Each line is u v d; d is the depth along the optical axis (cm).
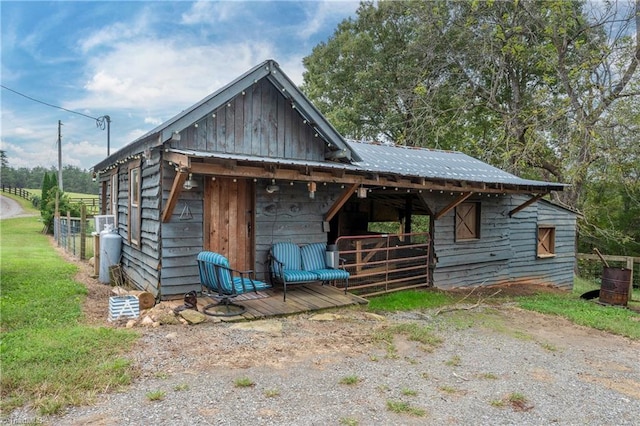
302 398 332
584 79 1466
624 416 331
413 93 1911
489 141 1839
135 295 602
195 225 631
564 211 1249
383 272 841
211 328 503
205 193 645
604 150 1442
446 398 347
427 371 407
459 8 1806
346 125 2022
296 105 705
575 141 1441
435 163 931
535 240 1169
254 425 287
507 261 1101
